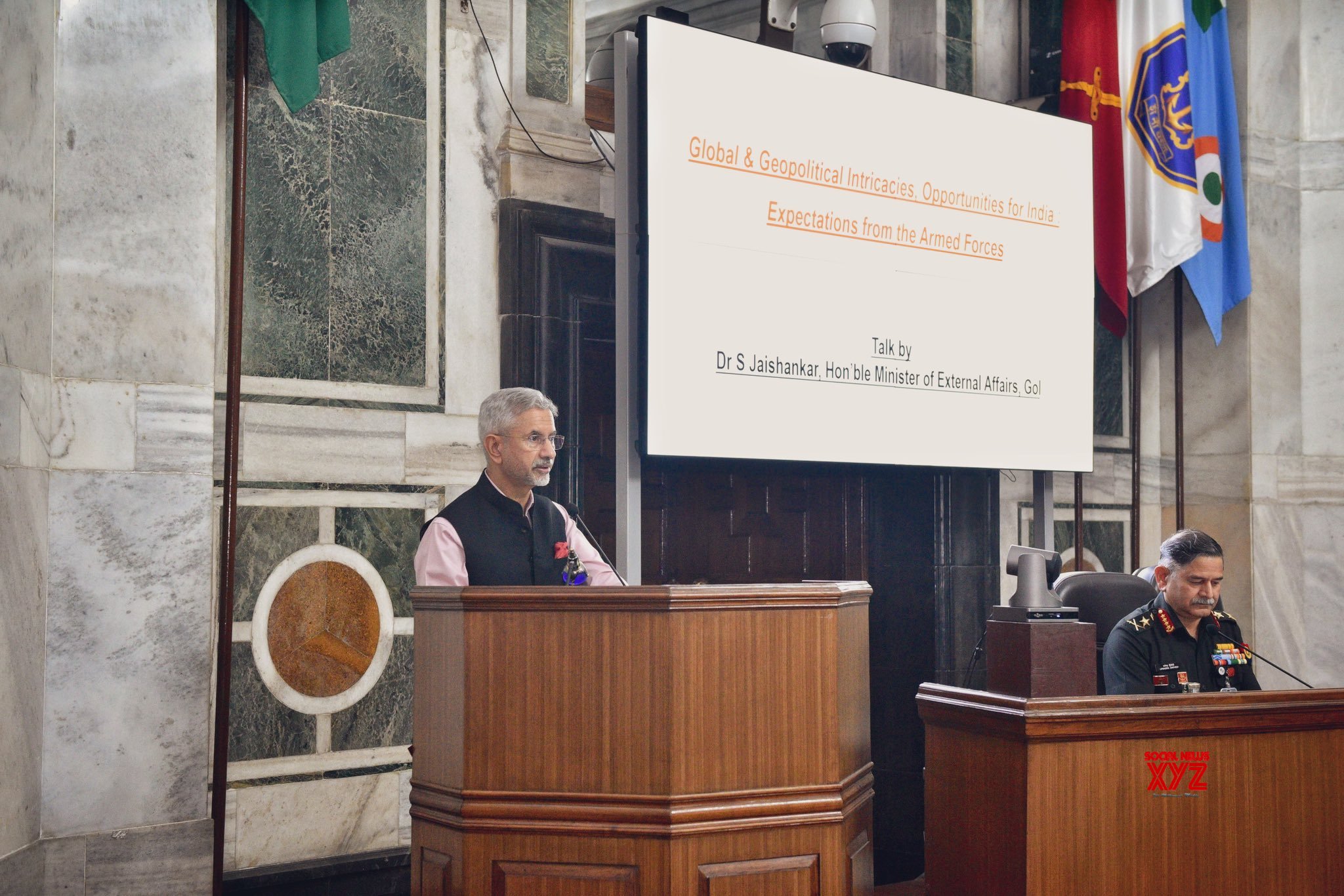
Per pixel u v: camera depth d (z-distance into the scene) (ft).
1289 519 19.90
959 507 16.79
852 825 7.57
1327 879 7.82
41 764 10.30
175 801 10.92
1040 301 16.51
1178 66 18.39
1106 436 19.60
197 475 11.18
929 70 17.43
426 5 13.50
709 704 6.95
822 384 14.21
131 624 10.77
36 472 10.18
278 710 12.02
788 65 14.06
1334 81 20.43
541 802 6.94
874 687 17.16
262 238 12.25
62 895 10.27
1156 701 7.41
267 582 12.01
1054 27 18.49
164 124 11.11
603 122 13.74
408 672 12.91
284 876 11.76
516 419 9.63
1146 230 18.24
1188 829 7.50
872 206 14.78
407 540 13.00
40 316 10.32
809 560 17.19
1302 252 20.30
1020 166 16.33
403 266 13.19
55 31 10.62
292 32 12.05
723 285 13.41
